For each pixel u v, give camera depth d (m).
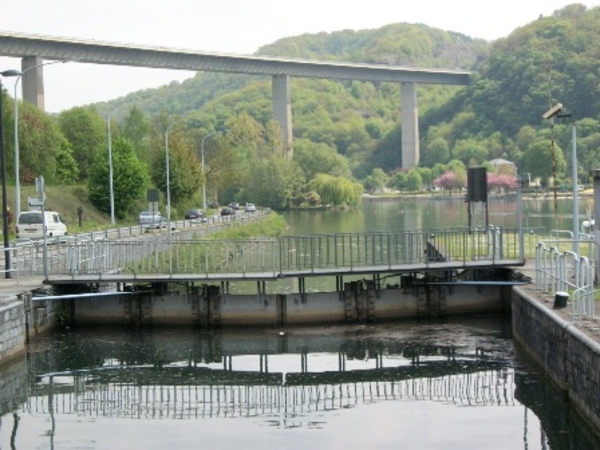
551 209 144.88
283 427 30.09
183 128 156.88
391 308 47.75
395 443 27.81
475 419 30.11
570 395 29.16
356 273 46.41
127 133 153.38
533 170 177.50
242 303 46.72
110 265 54.09
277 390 35.34
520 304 39.31
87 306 47.34
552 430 28.52
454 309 48.41
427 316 48.06
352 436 28.77
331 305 47.19
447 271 48.75
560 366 30.59
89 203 105.69
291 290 59.81
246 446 27.98
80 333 45.88
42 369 38.59
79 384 36.31
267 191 185.62
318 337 44.34
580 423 27.77
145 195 108.50
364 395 34.06
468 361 38.41
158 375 37.94
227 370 38.75
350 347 42.16
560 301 33.41
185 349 42.53
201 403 33.34
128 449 27.88
